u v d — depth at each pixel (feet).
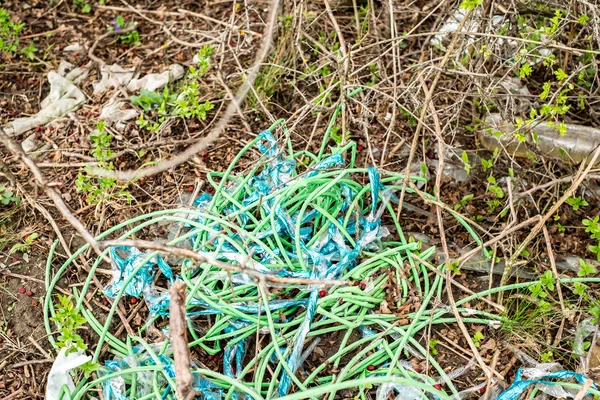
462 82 10.84
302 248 9.39
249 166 10.83
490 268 9.56
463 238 10.07
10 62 12.98
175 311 6.72
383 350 8.68
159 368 8.11
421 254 9.52
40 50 13.28
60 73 12.78
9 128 11.66
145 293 9.30
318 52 11.75
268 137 10.28
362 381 7.43
